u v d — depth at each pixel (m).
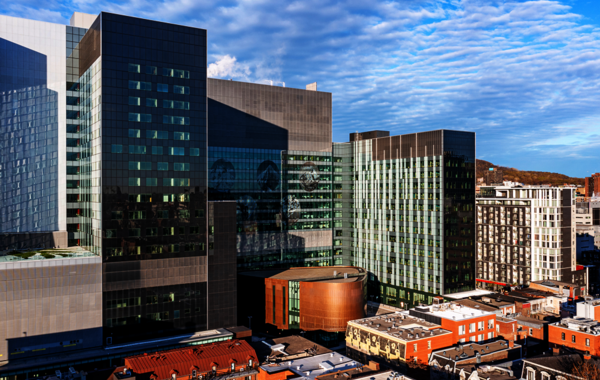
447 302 139.75
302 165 181.62
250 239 167.12
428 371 98.94
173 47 111.00
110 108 102.62
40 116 114.94
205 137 115.25
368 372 81.75
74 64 119.75
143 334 105.88
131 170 105.00
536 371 84.00
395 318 119.81
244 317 148.62
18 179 111.62
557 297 146.25
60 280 96.56
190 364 80.75
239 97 165.00
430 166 162.38
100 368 95.56
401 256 173.38
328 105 189.50
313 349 96.50
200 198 114.00
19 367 87.81
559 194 182.38
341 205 197.25
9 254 102.69
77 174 119.44
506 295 151.38
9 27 110.94
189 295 112.12
